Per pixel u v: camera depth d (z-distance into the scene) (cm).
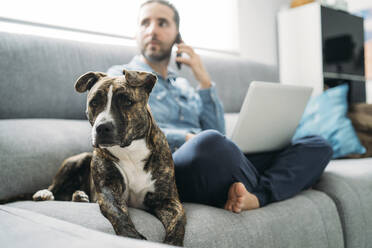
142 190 100
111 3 236
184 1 296
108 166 96
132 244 46
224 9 326
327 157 136
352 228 133
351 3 369
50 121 150
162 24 165
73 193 125
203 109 174
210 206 106
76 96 166
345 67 336
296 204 119
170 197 100
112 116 87
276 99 133
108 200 90
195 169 108
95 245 44
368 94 363
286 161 129
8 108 146
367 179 152
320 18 313
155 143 100
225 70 245
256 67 268
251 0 342
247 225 99
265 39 355
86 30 219
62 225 57
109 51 182
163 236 88
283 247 104
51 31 206
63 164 124
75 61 167
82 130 154
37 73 154
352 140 209
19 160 125
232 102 244
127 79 90
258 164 146
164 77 174
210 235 90
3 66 146
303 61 330
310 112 223
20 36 157
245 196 103
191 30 303
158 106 158
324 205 127
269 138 142
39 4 203
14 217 64
